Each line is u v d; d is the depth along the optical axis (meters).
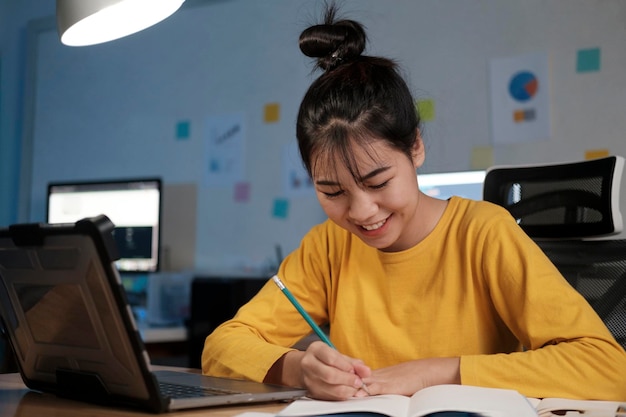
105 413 0.83
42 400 0.93
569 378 0.90
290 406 0.83
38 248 0.82
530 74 2.62
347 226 1.04
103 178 3.49
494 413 0.75
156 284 2.78
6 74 3.74
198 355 2.49
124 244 2.95
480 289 1.12
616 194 1.37
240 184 3.16
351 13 2.93
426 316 1.14
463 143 2.72
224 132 3.21
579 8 2.56
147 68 3.41
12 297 0.92
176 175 3.32
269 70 3.13
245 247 3.13
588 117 2.53
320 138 0.98
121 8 1.47
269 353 1.02
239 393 0.88
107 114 3.50
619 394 0.90
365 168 0.96
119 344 0.79
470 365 0.92
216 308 2.47
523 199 1.49
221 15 3.25
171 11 1.45
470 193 2.19
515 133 2.64
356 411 0.79
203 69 3.28
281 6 3.11
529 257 1.05
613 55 2.51
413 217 1.14
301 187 3.03
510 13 2.67
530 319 1.00
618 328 1.27
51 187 3.12
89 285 0.78
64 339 0.87
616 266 1.32
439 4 2.79
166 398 0.80
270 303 1.24
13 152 3.72
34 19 3.67
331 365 0.88
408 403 0.83
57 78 3.61
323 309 1.29
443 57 2.77
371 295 1.18
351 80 0.99
